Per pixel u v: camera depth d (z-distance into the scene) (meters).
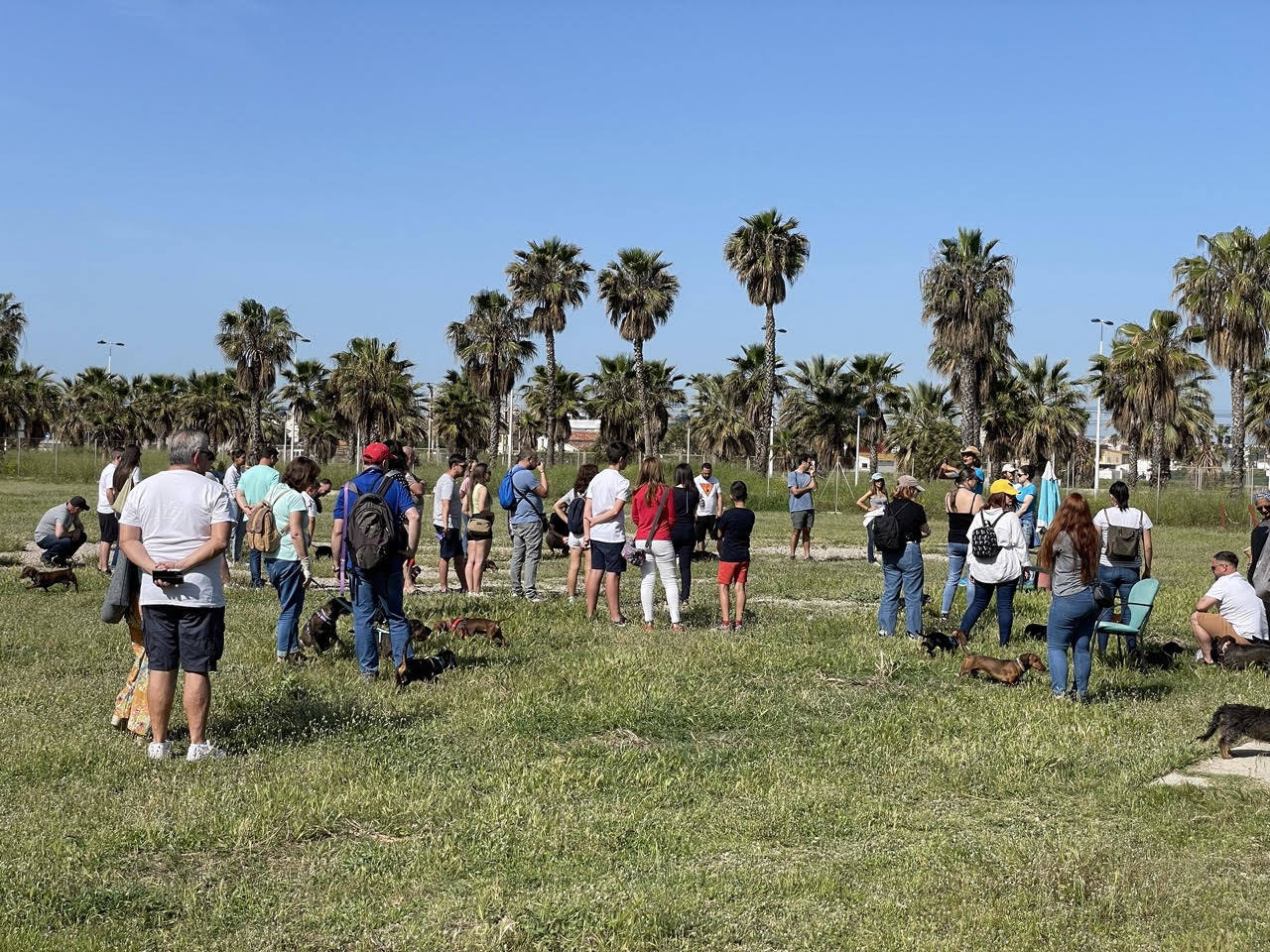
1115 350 47.91
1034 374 59.34
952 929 4.64
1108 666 10.44
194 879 5.03
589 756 7.25
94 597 13.38
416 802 6.04
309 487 9.66
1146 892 5.03
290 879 5.07
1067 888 5.06
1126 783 6.79
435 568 18.66
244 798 6.04
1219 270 42.69
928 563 20.94
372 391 57.84
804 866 5.38
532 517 14.34
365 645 9.17
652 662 9.86
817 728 8.05
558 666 9.65
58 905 4.66
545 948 4.43
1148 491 39.28
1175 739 7.86
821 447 57.75
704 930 4.64
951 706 8.74
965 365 44.31
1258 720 7.29
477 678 9.12
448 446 67.44
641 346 52.28
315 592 14.27
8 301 70.88
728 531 12.13
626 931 4.56
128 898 4.76
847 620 12.77
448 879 5.11
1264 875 5.36
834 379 59.31
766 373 49.91
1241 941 4.53
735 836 5.80
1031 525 14.98
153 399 73.25
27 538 21.67
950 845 5.69
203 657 6.82
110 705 8.04
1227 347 42.28
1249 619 10.70
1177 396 46.41
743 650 10.51
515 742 7.44
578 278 52.25
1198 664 10.67
